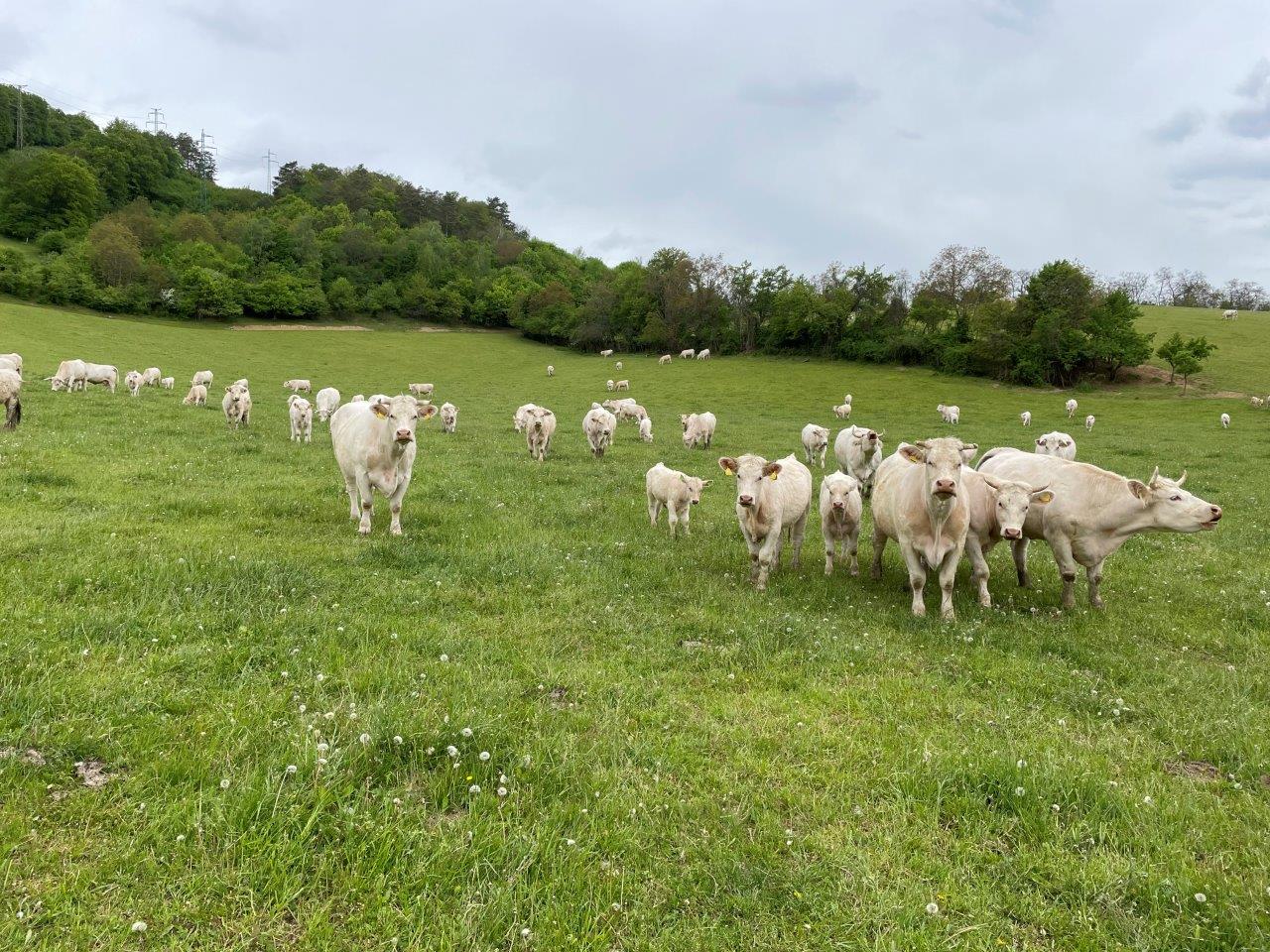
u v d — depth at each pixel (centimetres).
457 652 638
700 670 655
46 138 15062
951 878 394
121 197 13838
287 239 12112
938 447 832
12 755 412
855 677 658
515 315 11200
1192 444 3206
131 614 620
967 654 737
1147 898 386
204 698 506
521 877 365
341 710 499
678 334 9325
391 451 1023
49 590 659
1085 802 466
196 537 890
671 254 9875
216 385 4791
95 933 310
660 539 1179
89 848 357
